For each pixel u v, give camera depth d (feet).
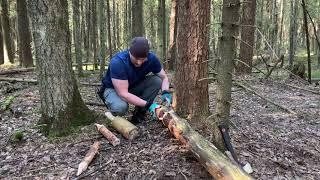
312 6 83.35
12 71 44.62
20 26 55.52
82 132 15.80
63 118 15.90
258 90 30.83
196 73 15.49
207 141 12.78
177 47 15.80
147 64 16.63
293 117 21.49
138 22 45.29
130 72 16.12
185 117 15.81
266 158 14.44
